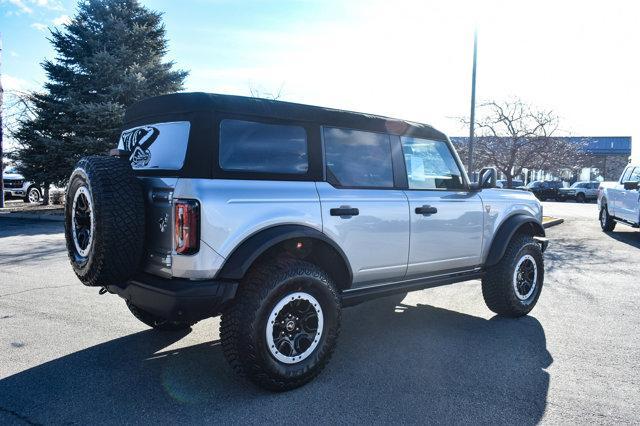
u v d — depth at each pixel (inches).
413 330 200.7
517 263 215.8
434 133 201.6
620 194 529.0
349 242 161.2
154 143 152.3
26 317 214.5
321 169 159.8
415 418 126.4
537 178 1731.1
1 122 861.8
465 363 163.9
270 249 148.6
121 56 812.0
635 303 246.7
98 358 166.9
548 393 141.4
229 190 135.9
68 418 125.2
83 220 145.3
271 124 150.6
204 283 131.0
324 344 148.2
